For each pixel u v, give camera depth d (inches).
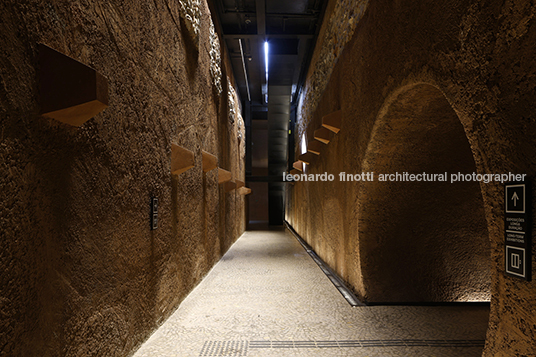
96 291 72.8
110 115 80.0
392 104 104.1
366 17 128.8
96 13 74.1
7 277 47.2
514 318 53.7
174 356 90.8
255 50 321.1
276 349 95.0
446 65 70.8
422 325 113.2
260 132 748.6
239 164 413.4
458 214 136.6
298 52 320.2
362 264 139.2
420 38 82.9
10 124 48.0
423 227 138.4
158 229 114.2
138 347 95.7
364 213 137.1
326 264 222.7
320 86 249.9
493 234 58.6
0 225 45.9
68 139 62.5
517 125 51.4
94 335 71.7
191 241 159.0
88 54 70.4
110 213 79.7
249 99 503.2
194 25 156.6
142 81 101.2
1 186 46.2
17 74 49.4
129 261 90.7
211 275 194.1
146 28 105.3
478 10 59.8
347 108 158.1
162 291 117.0
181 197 143.6
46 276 56.1
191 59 161.8
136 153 96.0
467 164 126.5
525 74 49.7
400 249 139.6
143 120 101.8
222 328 111.3
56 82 54.8
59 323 59.6
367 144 125.1
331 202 204.7
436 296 140.6
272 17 265.6
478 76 60.2
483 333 106.2
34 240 53.1
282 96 427.8
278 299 144.9
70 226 63.3
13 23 48.9
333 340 101.0
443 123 110.9
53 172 58.2
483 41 58.7
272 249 306.7
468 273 141.3
